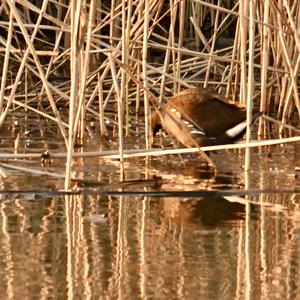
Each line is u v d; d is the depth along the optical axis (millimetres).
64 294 8797
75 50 12430
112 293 8844
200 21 25109
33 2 24891
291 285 9156
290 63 16406
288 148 16328
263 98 16375
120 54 17750
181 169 14539
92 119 18844
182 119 15188
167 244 10484
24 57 13922
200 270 9594
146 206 12234
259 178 13883
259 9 20125
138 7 17219
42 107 19203
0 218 11469
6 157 13859
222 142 15266
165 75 17172
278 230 11109
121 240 10625
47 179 13555
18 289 8922
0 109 13844
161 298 8742
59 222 11344
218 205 12336
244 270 9555
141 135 17328
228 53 22766
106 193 12898
